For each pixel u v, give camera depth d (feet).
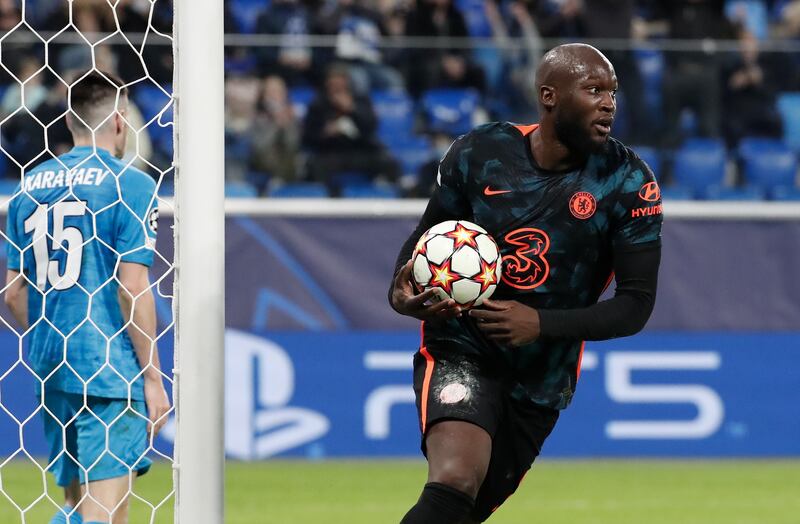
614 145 43.80
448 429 42.32
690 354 104.47
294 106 112.47
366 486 89.25
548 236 43.39
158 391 47.91
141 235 47.73
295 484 89.71
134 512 78.59
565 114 41.73
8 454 94.63
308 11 122.62
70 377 47.52
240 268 100.53
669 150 112.37
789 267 106.01
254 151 109.81
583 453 103.40
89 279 47.83
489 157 44.04
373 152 110.32
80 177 48.19
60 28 106.63
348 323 101.65
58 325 47.96
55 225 48.11
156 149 107.45
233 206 100.68
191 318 41.24
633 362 103.91
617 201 43.16
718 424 104.47
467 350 44.09
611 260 44.75
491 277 42.42
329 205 101.86
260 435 100.12
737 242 105.70
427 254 42.57
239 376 100.07
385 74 112.98
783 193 114.21
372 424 101.60
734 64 112.88
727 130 113.19
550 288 43.78
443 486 40.45
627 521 77.36
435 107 113.80
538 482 92.84
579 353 45.39
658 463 102.63
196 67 41.22
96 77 49.03
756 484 92.73
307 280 101.35
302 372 100.89
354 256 102.01
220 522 41.24
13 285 50.06
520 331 41.27
